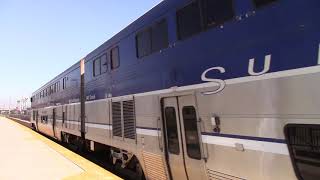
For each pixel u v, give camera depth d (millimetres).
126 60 10422
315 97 4449
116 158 12242
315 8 4508
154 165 8867
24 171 11125
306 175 4652
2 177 10312
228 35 6090
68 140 19969
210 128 6504
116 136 11289
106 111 12258
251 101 5508
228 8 6125
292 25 4828
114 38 11422
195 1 7055
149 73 8953
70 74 18281
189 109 7227
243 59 5719
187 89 7223
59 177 9977
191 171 7289
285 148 4914
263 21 5344
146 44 9141
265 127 5234
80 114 15953
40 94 30969
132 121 9984
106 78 12273
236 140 5828
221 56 6230
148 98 8992
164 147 8242
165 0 8195
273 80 5094
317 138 4469
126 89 10414
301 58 4668
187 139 7328
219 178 6359
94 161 15977
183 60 7391
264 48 5293
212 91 6453
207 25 6668
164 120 8289
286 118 4867
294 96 4746
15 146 18500
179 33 7574
